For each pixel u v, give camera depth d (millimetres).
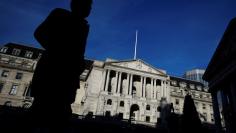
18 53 69812
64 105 3107
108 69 65875
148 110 63156
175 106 78562
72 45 3406
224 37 39812
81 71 3537
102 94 60906
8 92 61000
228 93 44688
